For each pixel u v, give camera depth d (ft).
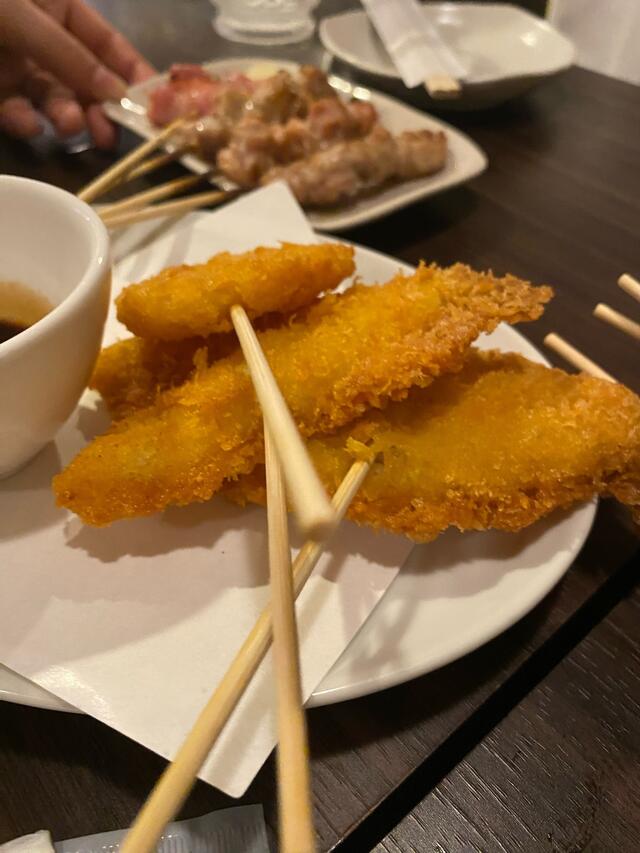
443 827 0.39
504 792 0.40
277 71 1.16
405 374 0.49
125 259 0.70
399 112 1.07
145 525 0.48
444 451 0.49
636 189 1.01
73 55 1.03
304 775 0.28
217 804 0.38
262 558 0.47
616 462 0.49
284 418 0.38
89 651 0.41
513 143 1.11
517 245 0.88
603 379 0.55
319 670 0.40
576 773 0.41
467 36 1.34
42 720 0.42
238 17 1.48
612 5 1.59
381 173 0.91
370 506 0.48
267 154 0.92
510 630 0.46
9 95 1.09
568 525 0.48
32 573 0.45
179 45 1.42
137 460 0.47
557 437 0.49
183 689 0.39
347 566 0.46
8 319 0.53
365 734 0.41
